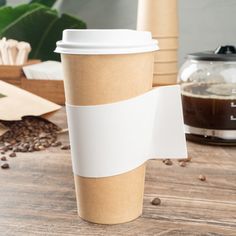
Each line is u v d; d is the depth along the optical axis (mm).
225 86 754
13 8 1663
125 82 388
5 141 795
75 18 1725
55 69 1135
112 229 420
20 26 1693
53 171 623
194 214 461
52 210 471
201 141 771
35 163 664
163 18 1068
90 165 408
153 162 663
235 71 767
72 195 520
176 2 1090
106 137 397
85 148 403
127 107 394
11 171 623
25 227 428
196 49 1788
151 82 421
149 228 423
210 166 643
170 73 1111
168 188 544
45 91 1111
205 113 744
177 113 439
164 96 435
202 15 1750
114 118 392
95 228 423
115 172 410
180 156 449
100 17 1862
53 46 1747
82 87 385
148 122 423
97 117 391
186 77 801
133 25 1840
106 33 372
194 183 564
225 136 745
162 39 1081
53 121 944
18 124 875
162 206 482
